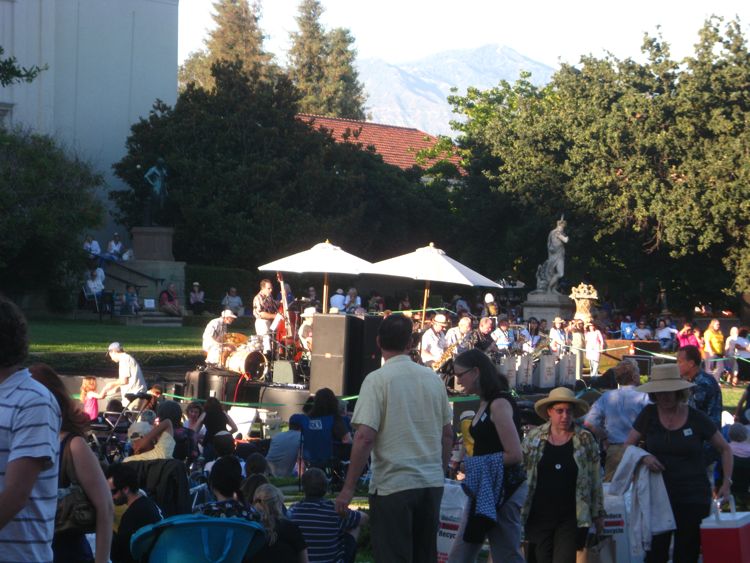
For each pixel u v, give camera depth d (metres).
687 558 8.42
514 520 7.75
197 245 42.81
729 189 40.31
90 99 46.84
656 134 41.78
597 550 8.48
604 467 10.50
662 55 43.38
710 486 8.46
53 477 4.64
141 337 29.72
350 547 8.62
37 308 36.78
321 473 8.46
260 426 18.88
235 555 6.05
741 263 40.88
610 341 32.19
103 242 46.38
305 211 42.62
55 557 5.78
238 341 21.22
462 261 46.41
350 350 18.86
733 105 41.62
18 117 43.78
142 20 48.28
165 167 41.97
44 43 44.44
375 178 45.41
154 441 11.52
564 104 45.00
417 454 6.97
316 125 62.22
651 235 43.69
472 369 7.73
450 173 54.66
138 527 7.77
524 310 39.78
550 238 39.75
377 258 46.47
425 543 7.11
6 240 33.88
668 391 8.31
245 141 42.81
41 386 4.59
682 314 46.44
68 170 35.81
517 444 7.55
